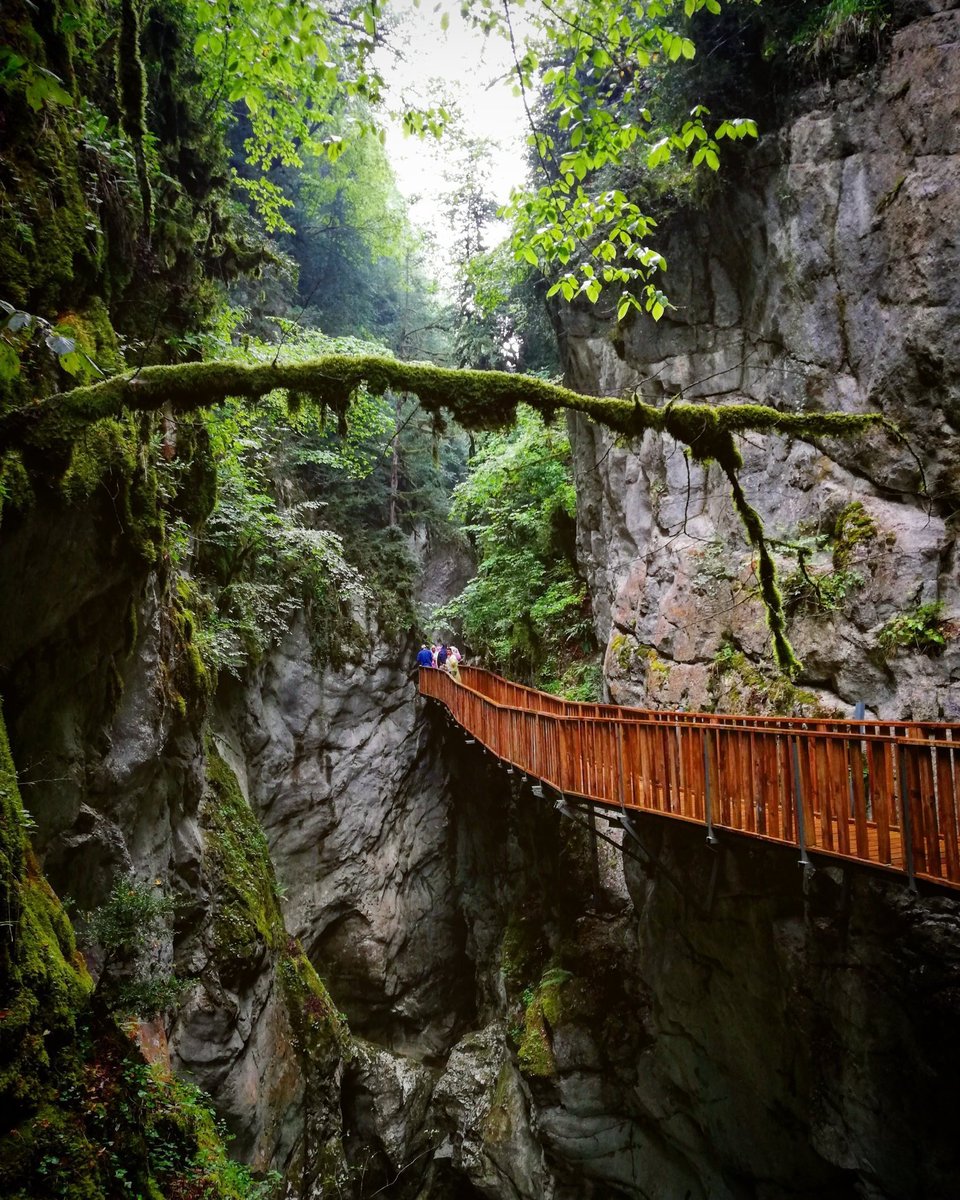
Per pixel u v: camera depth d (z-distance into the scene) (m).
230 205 11.86
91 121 7.45
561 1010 13.45
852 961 8.54
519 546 20.08
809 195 11.03
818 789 6.98
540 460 19.14
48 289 6.43
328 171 22.64
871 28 10.30
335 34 9.39
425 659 21.62
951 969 7.73
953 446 9.41
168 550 9.23
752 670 11.05
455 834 21.72
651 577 13.52
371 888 19.22
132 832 8.88
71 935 6.05
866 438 10.24
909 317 9.79
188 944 10.63
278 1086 12.59
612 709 11.99
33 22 6.66
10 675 6.57
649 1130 12.29
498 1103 14.84
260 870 13.68
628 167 12.95
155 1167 5.92
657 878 11.83
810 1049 9.09
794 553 10.95
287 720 17.75
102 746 8.06
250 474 16.25
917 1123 7.90
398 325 27.44
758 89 11.77
